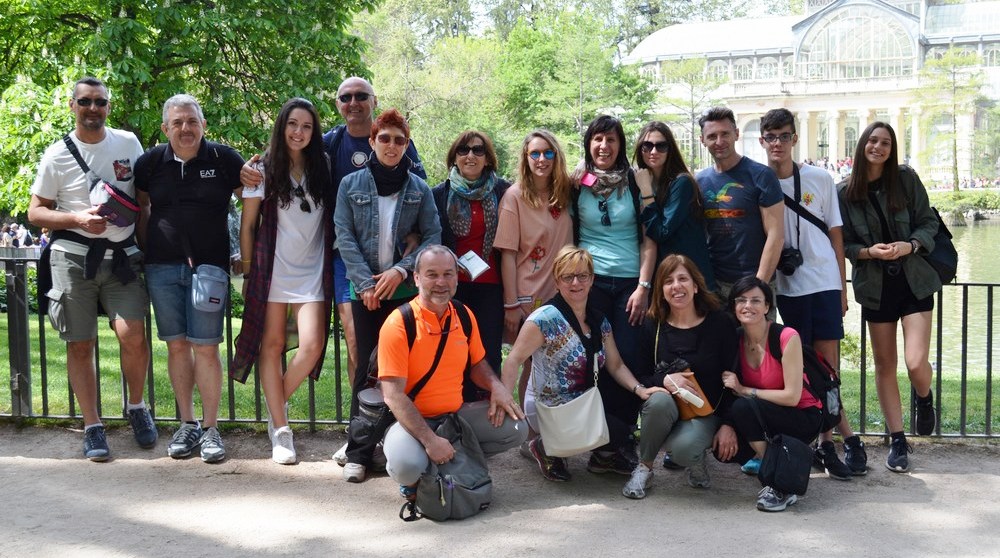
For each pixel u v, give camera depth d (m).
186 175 4.76
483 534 3.88
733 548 3.70
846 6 60.69
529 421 4.66
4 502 4.24
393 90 30.89
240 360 4.79
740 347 4.50
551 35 46.34
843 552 3.66
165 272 4.83
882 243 4.91
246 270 4.89
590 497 4.38
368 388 4.56
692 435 4.34
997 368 10.80
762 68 64.25
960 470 4.79
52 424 5.47
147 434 5.11
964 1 67.62
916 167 56.53
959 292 20.00
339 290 4.86
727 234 4.84
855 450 4.77
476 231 4.84
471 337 4.37
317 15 14.09
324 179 4.81
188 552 3.68
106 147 4.83
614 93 45.00
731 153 4.85
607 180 4.77
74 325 4.84
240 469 4.77
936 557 3.61
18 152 11.51
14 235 28.42
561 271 4.43
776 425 4.31
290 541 3.80
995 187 49.59
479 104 34.34
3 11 13.23
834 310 4.89
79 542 3.78
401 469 3.96
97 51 12.06
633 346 4.70
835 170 58.53
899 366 9.88
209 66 12.84
